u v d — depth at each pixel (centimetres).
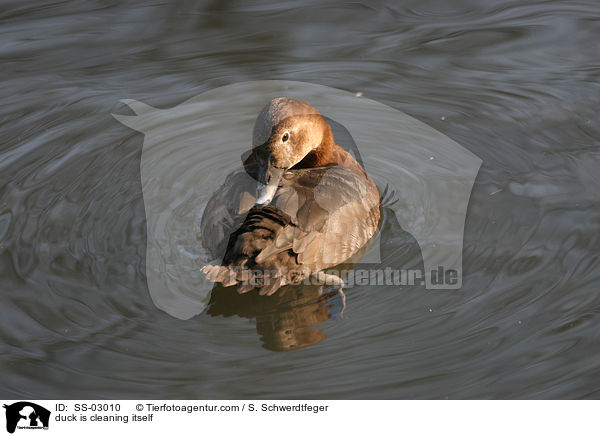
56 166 2406
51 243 2025
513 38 3062
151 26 3259
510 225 2042
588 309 1720
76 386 1578
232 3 3456
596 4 3281
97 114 2695
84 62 3002
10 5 3428
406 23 3241
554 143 2428
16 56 3016
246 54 3064
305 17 3319
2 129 2612
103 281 1883
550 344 1636
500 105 2670
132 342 1695
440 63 2950
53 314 1772
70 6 3431
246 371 1614
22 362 1636
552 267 1864
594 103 2611
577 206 2092
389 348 1653
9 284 1866
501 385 1544
